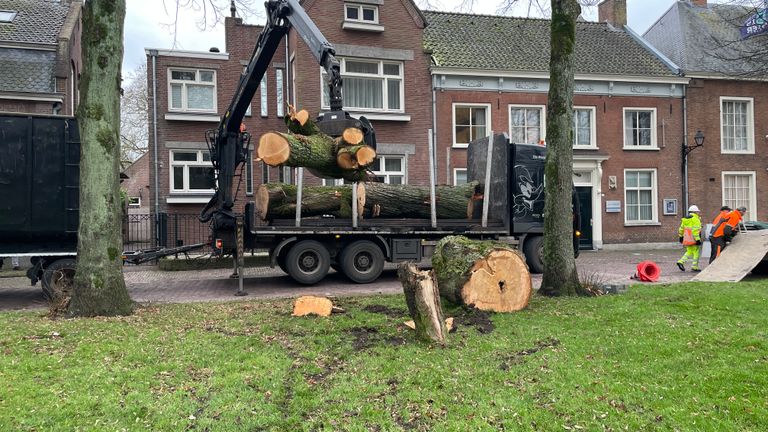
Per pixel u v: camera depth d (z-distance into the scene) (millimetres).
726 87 20125
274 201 10344
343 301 7914
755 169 20297
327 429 3389
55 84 15773
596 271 12227
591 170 18844
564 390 3973
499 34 20172
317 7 16203
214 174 11102
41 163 8797
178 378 4320
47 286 8766
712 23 21281
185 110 16188
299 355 4953
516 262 6867
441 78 17453
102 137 7000
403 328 5949
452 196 11609
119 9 7074
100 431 3346
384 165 17078
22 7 18062
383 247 11234
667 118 19562
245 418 3533
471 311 6652
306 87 15969
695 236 12031
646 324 5945
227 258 14219
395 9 16953
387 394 3949
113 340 5484
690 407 3650
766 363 4496
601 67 19531
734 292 7973
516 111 18391
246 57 16859
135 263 10430
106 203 7055
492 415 3572
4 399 3842
